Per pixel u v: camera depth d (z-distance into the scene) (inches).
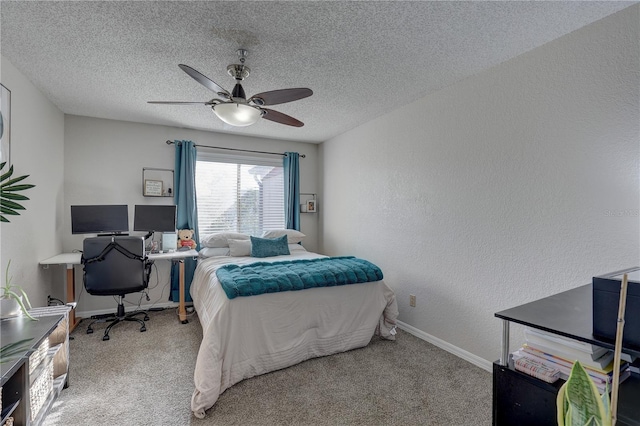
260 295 90.2
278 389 82.6
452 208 104.8
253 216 178.9
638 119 63.5
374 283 111.4
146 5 64.9
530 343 44.5
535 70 81.2
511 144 86.8
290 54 84.6
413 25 71.3
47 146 115.5
